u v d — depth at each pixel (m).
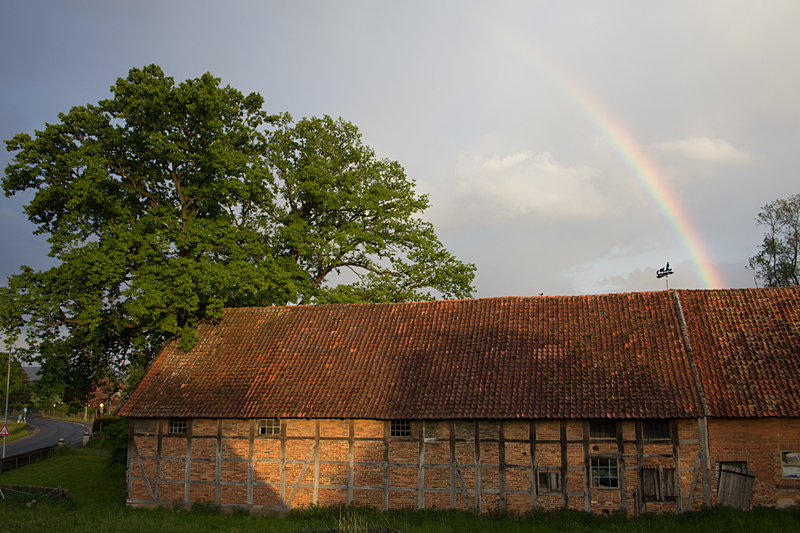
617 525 16.72
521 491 18.67
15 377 90.44
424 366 21.17
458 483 19.19
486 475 19.00
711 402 17.97
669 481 17.77
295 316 25.23
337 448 20.36
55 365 24.53
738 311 21.06
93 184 24.00
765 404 17.62
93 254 23.25
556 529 16.77
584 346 20.62
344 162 34.19
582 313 22.16
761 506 17.30
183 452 21.73
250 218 31.84
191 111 26.09
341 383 21.22
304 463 20.56
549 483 18.50
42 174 24.78
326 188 31.75
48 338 24.02
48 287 23.59
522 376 19.89
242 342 24.28
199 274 24.09
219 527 18.17
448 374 20.61
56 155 25.08
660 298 22.02
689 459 17.73
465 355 21.28
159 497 21.77
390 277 32.97
